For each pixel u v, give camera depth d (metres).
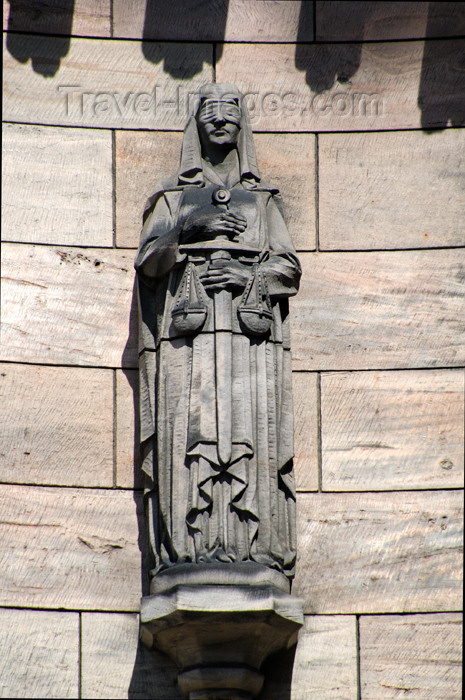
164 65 30.67
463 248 29.62
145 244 28.09
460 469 28.42
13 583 27.36
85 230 29.58
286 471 27.36
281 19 31.06
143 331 28.08
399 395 28.89
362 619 27.61
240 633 26.33
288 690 27.17
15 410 28.33
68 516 27.88
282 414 27.44
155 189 28.91
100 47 30.62
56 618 27.30
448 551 27.98
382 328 29.28
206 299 27.19
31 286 29.08
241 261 27.53
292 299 29.42
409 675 27.31
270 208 28.52
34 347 28.72
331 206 29.97
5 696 26.78
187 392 26.97
